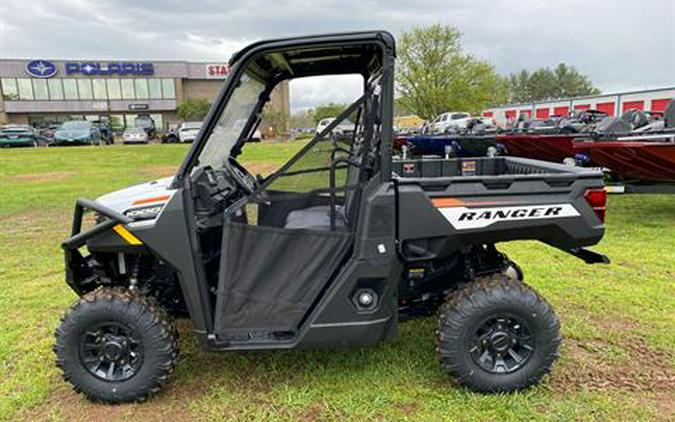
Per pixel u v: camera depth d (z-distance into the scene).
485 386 2.53
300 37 2.36
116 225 2.42
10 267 4.85
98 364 2.54
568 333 3.19
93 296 2.50
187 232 2.39
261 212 2.48
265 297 2.45
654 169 5.92
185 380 2.74
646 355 2.93
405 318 2.86
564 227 2.50
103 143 28.02
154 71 43.34
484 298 2.48
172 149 21.11
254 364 2.88
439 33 40.47
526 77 79.19
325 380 2.72
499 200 2.46
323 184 2.57
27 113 41.62
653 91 31.73
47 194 9.34
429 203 2.42
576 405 2.46
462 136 9.76
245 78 2.60
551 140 8.29
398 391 2.60
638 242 5.33
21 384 2.74
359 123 2.55
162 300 2.83
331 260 2.46
